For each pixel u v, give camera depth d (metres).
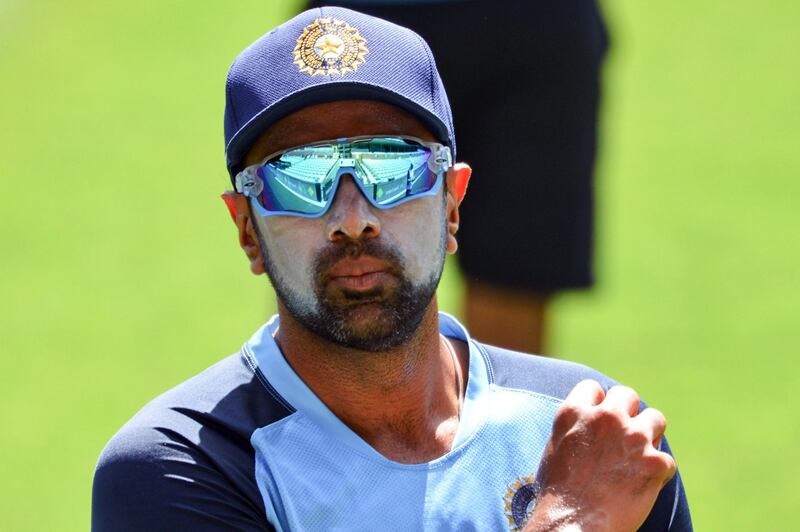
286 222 10.82
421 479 10.96
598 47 20.48
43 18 59.16
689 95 47.34
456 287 31.73
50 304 35.44
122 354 32.53
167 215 41.28
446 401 11.62
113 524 10.90
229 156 11.23
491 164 20.02
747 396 28.62
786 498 24.30
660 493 11.91
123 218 41.12
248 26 56.88
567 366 12.18
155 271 37.41
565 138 19.98
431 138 11.12
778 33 52.12
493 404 11.48
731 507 24.00
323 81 10.77
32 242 39.66
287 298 10.94
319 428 11.01
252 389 11.29
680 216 38.31
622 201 39.28
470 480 11.06
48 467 27.17
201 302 35.22
